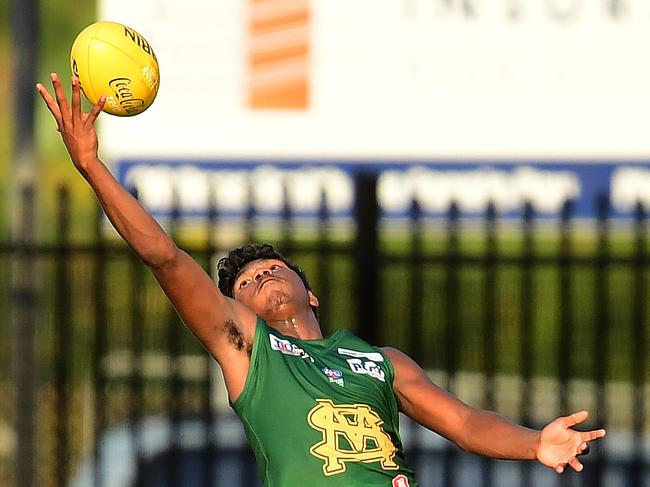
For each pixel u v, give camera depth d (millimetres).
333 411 19266
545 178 38031
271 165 38500
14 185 34031
